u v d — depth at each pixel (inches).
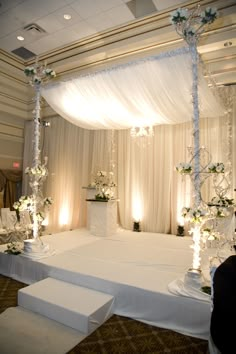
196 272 106.2
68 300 111.7
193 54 113.7
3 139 278.2
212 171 108.3
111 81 145.2
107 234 213.3
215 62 190.7
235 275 69.5
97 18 170.7
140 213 240.2
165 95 144.3
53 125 292.2
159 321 107.2
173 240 200.2
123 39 186.7
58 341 95.1
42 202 168.4
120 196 251.0
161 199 231.3
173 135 229.8
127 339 97.7
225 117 204.5
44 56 220.4
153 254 161.3
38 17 171.9
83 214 263.0
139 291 111.3
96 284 122.5
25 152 297.1
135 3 156.0
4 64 233.6
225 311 65.9
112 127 211.6
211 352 76.4
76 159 273.1
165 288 110.8
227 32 164.7
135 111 168.7
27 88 273.9
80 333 100.1
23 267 152.3
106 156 255.4
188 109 157.3
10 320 108.1
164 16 164.9
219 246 155.3
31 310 115.6
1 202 266.2
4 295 133.4
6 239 222.1
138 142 243.4
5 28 185.2
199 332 99.1
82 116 191.8
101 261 146.7
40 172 164.4
